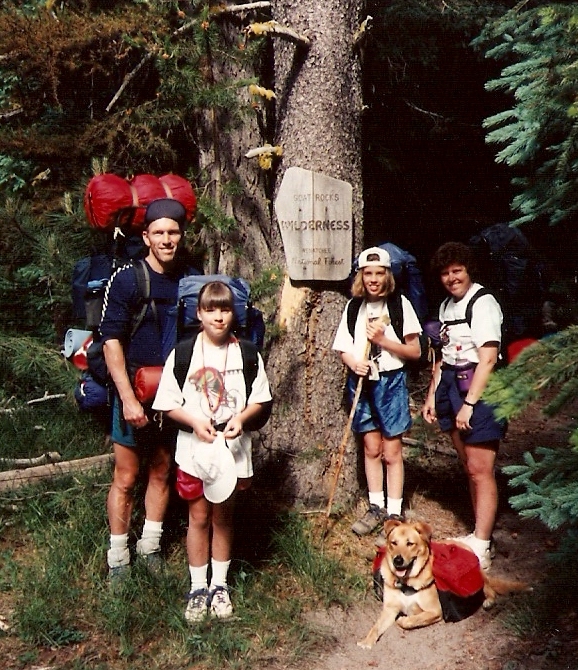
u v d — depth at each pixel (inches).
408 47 307.7
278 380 197.5
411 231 380.2
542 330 179.5
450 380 181.6
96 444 229.8
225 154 226.8
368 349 185.6
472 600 165.2
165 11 219.0
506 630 160.4
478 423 175.2
